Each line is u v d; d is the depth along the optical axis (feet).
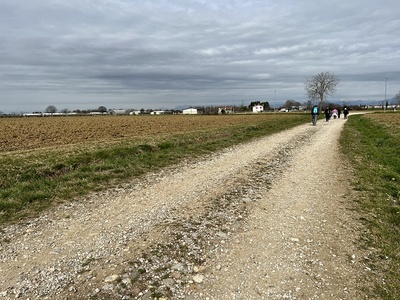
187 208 22.49
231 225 19.45
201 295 12.64
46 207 22.50
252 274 14.14
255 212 21.75
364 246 16.72
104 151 43.55
